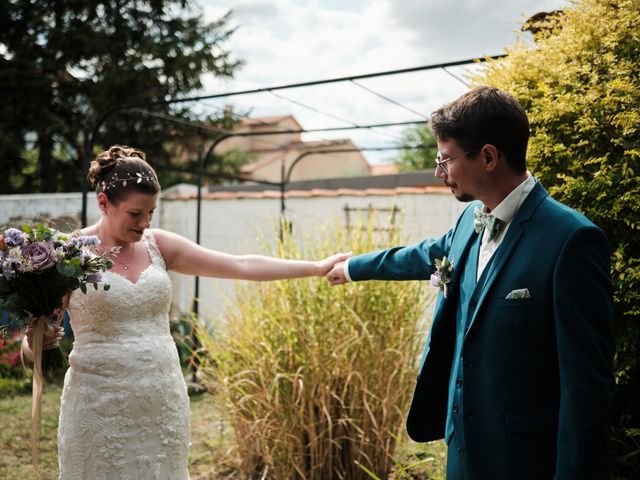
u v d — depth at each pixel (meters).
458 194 1.74
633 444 2.47
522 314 1.56
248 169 24.00
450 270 1.87
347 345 3.33
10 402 5.28
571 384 1.44
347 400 3.38
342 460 3.41
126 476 2.18
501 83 2.75
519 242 1.62
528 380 1.57
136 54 13.92
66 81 14.39
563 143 2.52
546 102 2.52
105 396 2.17
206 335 4.07
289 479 3.30
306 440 3.36
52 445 4.23
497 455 1.60
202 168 7.14
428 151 21.45
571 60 2.56
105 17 14.36
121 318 2.22
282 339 3.46
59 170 14.55
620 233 2.41
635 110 2.26
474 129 1.62
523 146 1.65
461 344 1.72
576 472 1.41
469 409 1.66
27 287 2.04
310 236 4.09
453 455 1.76
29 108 13.73
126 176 2.18
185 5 15.05
